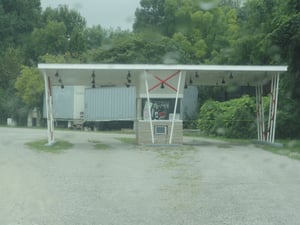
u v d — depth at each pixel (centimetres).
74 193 1199
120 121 5172
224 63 4784
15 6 8394
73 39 7238
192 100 4991
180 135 2628
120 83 3075
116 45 5853
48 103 2611
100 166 1698
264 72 2688
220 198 1153
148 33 5775
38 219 939
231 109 3825
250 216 979
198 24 5834
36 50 7488
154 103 2669
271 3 3944
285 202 1112
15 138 3062
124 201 1113
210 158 1962
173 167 1686
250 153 2189
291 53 3011
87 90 5206
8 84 7019
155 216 974
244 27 4662
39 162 1784
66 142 2744
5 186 1277
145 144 2594
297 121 3331
